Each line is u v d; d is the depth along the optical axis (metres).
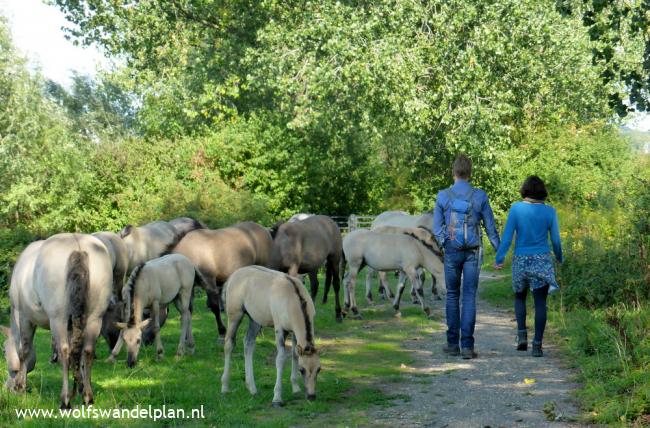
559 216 18.73
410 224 16.42
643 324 8.80
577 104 28.12
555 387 7.48
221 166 29.64
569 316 10.86
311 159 30.66
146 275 9.27
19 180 29.34
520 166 26.98
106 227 28.16
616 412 6.25
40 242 7.83
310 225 12.67
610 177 26.62
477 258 9.09
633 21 9.51
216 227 21.64
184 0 28.38
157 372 8.75
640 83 9.43
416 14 21.25
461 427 6.32
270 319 7.47
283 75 22.17
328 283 14.63
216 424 6.61
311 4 22.19
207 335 11.27
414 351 9.82
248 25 28.03
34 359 7.84
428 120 21.91
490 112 21.47
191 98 31.00
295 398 7.45
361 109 23.58
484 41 20.61
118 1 28.42
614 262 11.33
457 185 9.06
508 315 12.56
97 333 7.33
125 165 28.92
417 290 12.91
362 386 7.94
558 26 23.28
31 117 30.28
